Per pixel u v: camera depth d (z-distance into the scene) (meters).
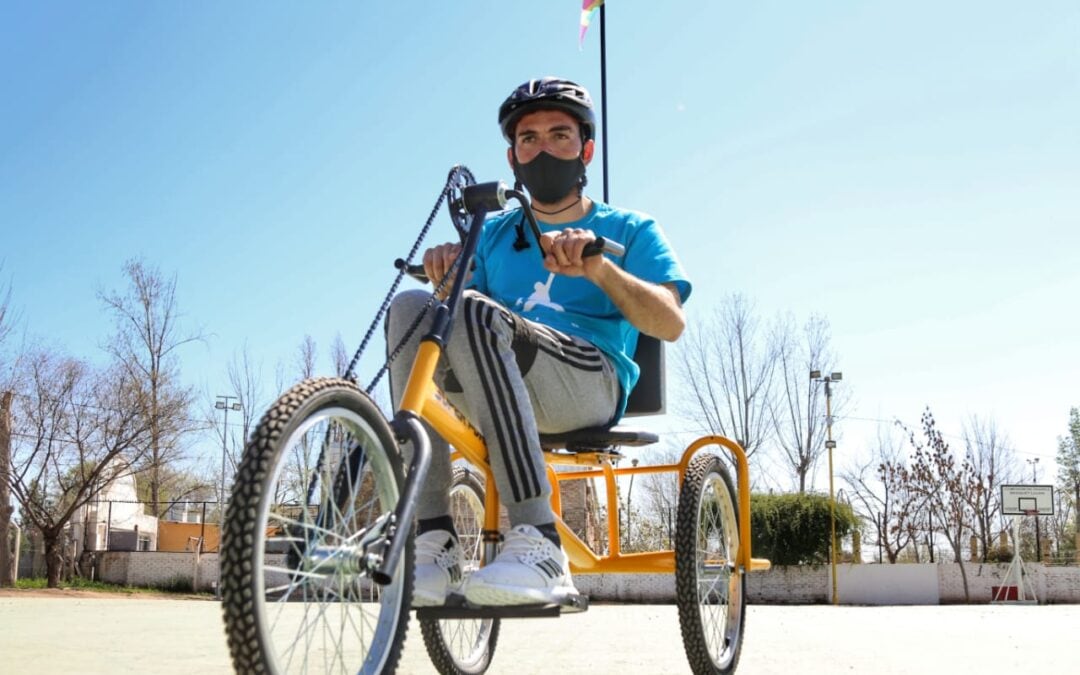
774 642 4.77
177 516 36.22
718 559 2.93
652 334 2.45
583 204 2.71
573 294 2.58
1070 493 38.78
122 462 23.12
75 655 4.01
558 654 3.87
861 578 21.58
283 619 1.78
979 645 4.70
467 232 2.21
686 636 2.64
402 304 2.14
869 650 4.29
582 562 2.83
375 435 1.72
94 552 23.50
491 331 2.06
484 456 2.29
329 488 1.62
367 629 1.76
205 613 8.73
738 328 26.70
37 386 21.08
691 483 2.73
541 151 2.59
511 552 2.04
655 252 2.60
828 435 23.11
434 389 2.12
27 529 23.70
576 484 13.23
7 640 4.92
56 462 21.34
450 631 2.81
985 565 21.72
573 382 2.35
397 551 1.60
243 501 1.40
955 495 25.92
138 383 22.80
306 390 1.53
